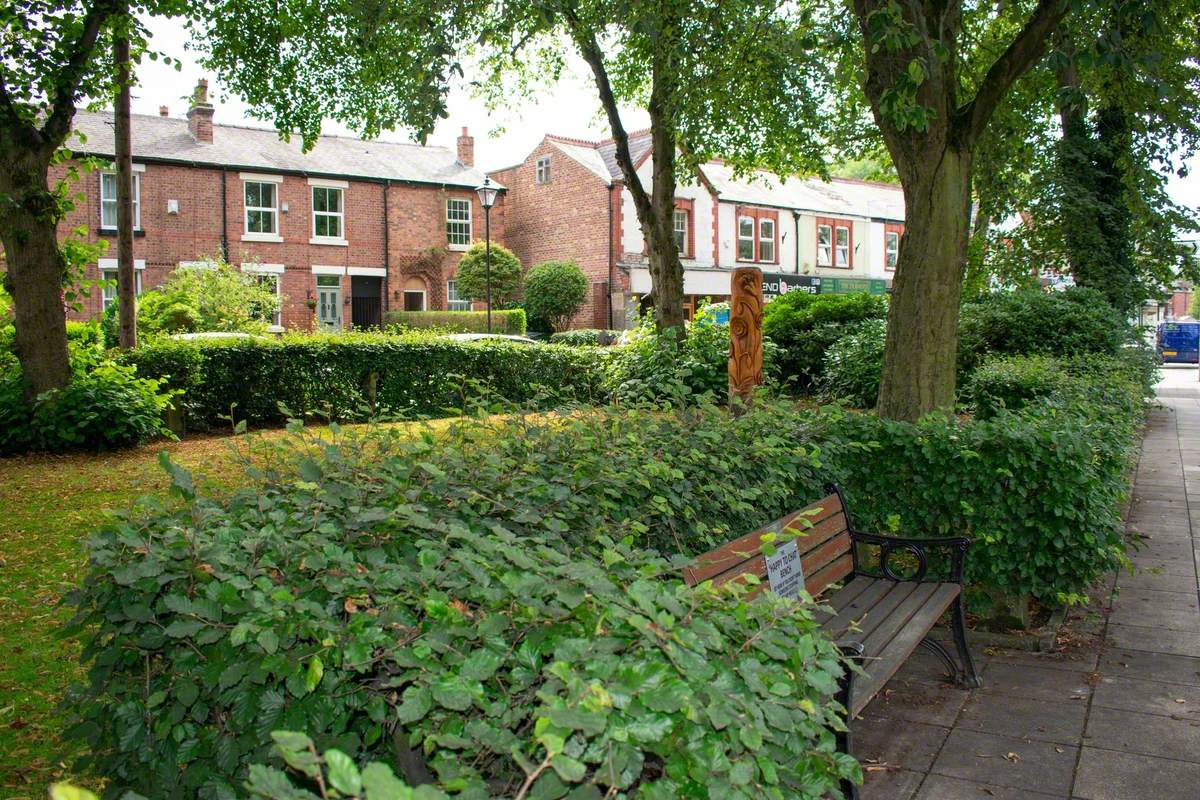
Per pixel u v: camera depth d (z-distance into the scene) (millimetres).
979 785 3689
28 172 11039
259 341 13992
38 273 11203
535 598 2135
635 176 15945
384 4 9867
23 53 10945
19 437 10906
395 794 1203
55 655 4762
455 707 1758
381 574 2398
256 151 29797
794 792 1892
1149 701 4480
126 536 2471
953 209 7859
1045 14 7414
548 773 1561
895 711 4414
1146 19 6602
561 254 35156
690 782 1685
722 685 1806
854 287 39750
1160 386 24672
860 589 4789
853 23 8422
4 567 6336
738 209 36438
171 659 2455
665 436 4867
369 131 14531
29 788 3408
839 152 16719
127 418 11172
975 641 5293
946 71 7875
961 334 14961
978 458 5293
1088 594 6168
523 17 10867
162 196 27516
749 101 13984
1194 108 14828
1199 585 6402
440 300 32875
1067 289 15609
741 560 3705
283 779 1362
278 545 2643
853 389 15695
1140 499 9391
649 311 16594
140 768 2410
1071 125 17047
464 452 4145
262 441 3955
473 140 35250
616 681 1689
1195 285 17641
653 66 14383
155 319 20188
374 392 14688
